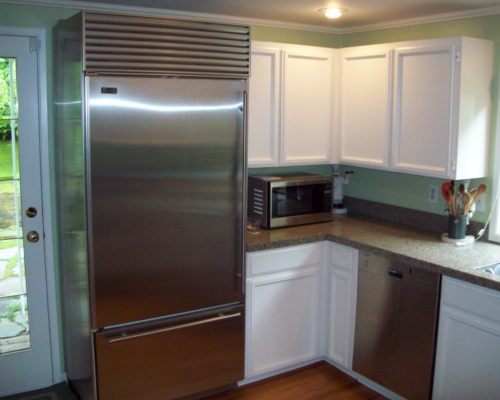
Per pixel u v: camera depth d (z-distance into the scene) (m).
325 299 3.19
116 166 2.42
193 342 2.76
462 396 2.45
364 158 3.26
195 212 2.64
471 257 2.59
